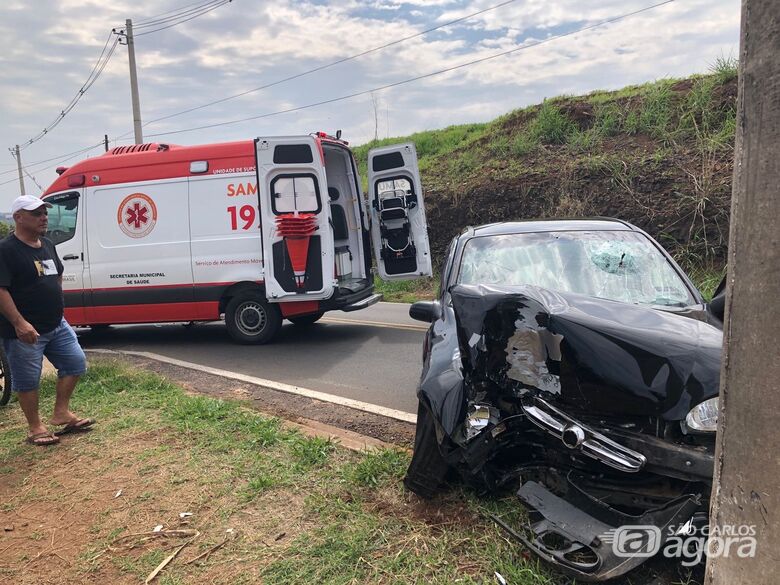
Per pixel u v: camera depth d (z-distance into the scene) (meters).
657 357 2.57
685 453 2.43
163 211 8.20
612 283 3.94
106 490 3.62
